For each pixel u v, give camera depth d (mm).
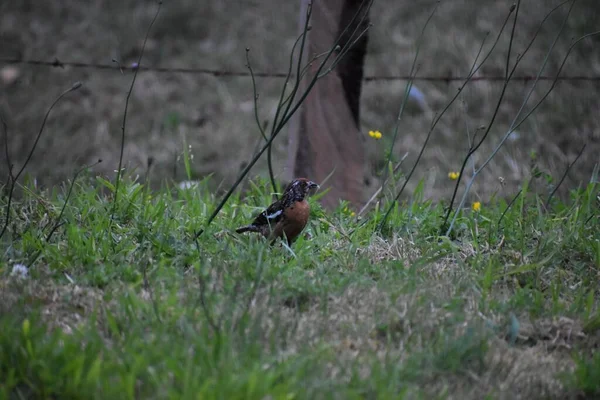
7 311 7559
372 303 8008
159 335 6992
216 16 27312
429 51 23984
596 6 25141
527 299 8438
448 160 18547
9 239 9438
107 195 11500
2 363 6629
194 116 22000
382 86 22578
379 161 15422
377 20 25812
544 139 19188
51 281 8352
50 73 24453
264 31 26422
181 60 25062
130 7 28047
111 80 24078
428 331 7621
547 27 24453
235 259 8922
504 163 17859
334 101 12523
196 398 5992
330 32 12422
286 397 6059
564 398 6918
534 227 10398
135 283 8312
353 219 10852
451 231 10406
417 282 8625
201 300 7562
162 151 20000
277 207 9812
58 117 21953
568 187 16250
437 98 21953
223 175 18281
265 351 7027
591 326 8039
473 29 24969
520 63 22812
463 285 8656
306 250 9523
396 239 9914
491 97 21656
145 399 6203
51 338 7000
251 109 22281
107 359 6762
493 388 6828
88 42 26078
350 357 7059
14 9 27922
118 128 21359
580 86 21812
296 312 7863
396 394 6559
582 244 9836
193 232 9883
